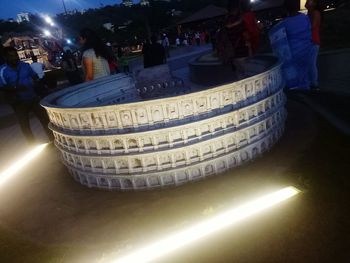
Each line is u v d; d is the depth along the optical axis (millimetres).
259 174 4703
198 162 4723
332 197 3785
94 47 7777
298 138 5684
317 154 4938
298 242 3203
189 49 31328
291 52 7738
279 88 5660
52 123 5730
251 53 7074
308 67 7953
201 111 4605
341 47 14156
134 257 3393
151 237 3688
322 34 16953
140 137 4539
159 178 4742
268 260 3051
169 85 7406
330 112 6578
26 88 7520
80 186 5422
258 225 3537
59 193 5305
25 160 7191
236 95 4797
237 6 6906
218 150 4832
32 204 5102
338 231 3250
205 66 10656
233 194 4270
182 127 4496
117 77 8281
